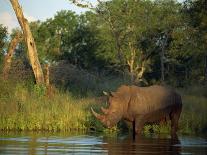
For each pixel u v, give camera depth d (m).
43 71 39.81
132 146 19.05
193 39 42.25
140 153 17.02
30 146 18.42
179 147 18.94
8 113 26.73
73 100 30.16
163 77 59.81
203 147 19.00
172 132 25.16
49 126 26.23
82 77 41.19
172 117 25.31
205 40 38.72
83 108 27.98
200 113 27.19
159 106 24.75
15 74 34.94
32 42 37.16
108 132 25.28
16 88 31.73
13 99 28.66
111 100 24.33
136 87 24.77
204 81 47.22
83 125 26.67
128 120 24.53
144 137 22.73
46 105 28.47
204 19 35.00
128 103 24.38
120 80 45.19
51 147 18.25
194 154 16.95
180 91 37.19
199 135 23.94
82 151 17.25
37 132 24.88
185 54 49.50
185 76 59.91
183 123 25.89
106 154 16.59
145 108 24.44
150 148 18.48
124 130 26.27
